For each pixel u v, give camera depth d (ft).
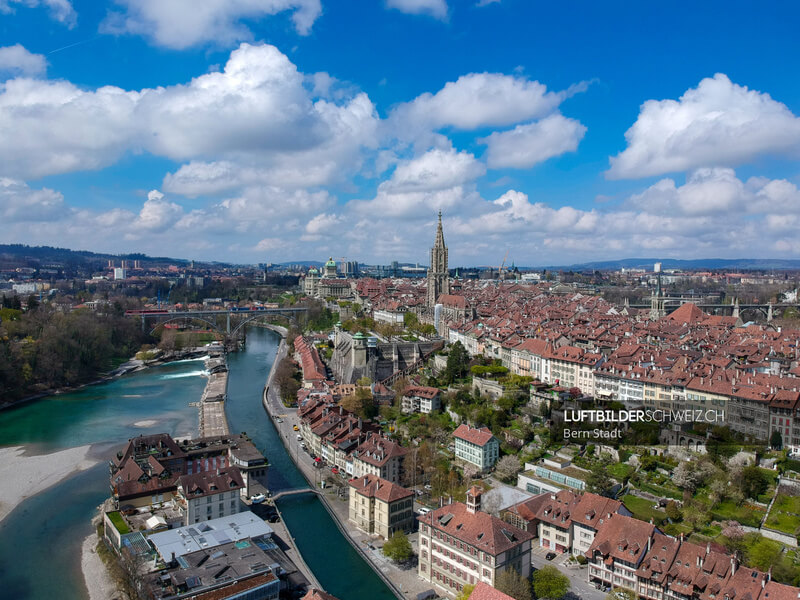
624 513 568.82
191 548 538.88
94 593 526.57
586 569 553.23
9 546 610.65
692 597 463.42
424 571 556.10
